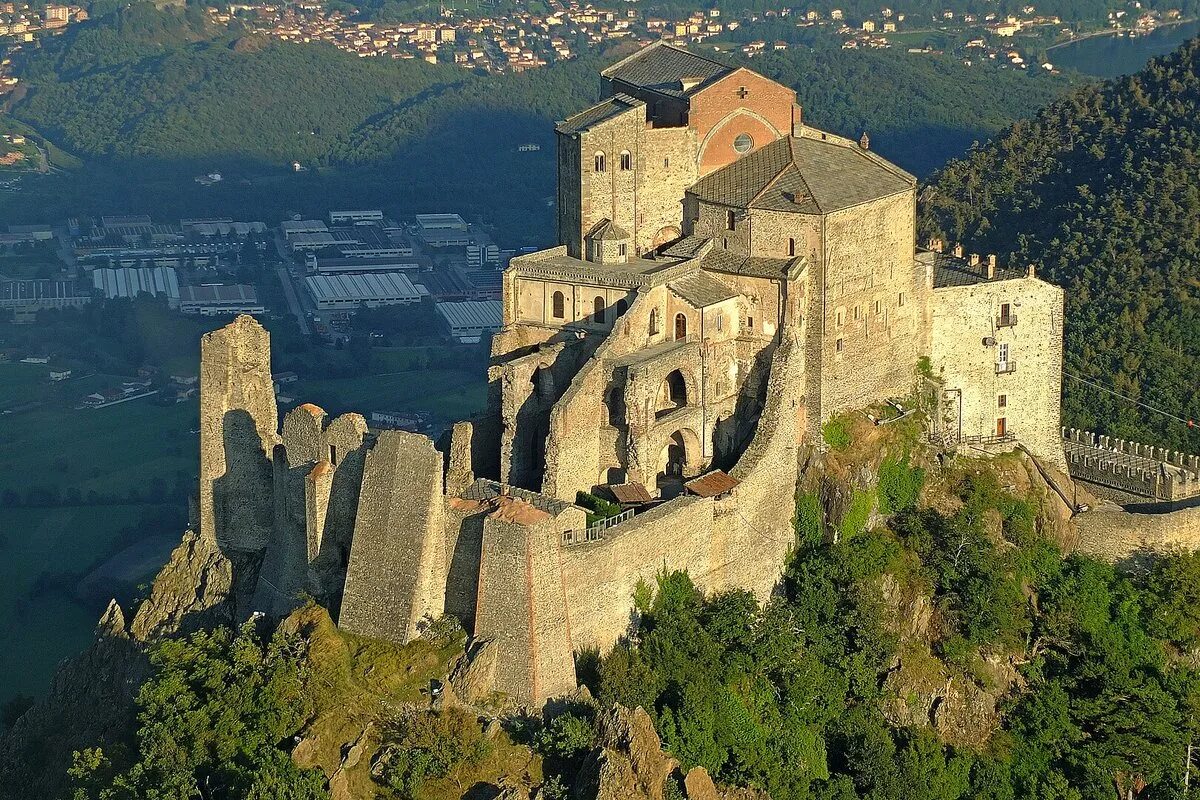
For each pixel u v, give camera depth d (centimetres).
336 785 19412
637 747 19688
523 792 19288
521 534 19962
